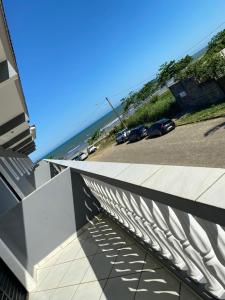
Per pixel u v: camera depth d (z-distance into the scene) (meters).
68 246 7.37
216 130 18.36
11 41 6.29
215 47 36.94
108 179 3.88
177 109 32.59
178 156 17.66
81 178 7.82
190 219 2.28
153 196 2.51
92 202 7.84
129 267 4.73
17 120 10.36
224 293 2.62
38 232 7.34
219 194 1.65
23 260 7.00
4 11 5.24
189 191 1.92
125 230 5.73
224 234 1.94
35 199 7.39
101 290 4.68
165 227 3.03
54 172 15.77
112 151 37.44
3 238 6.98
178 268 3.44
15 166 15.52
